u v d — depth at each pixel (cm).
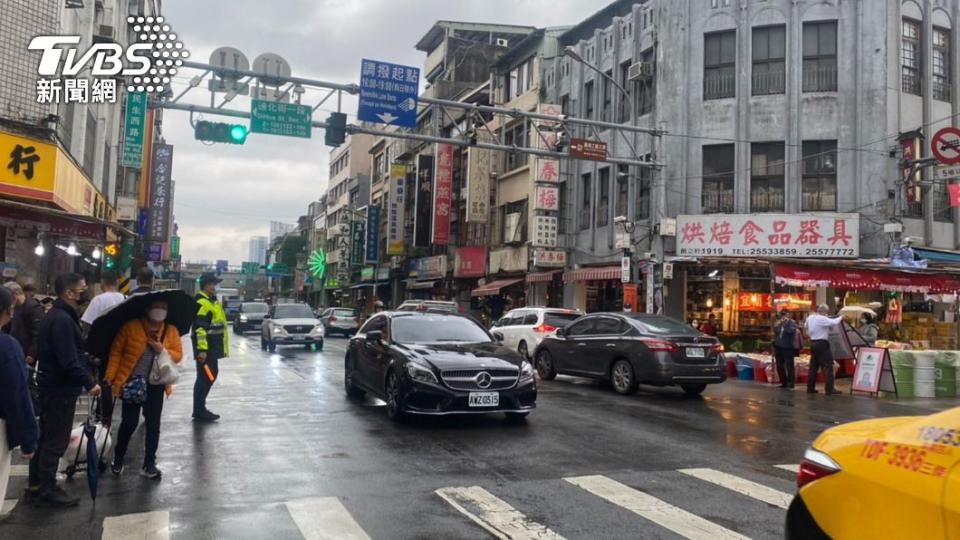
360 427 907
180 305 672
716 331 2175
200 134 1612
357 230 5341
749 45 2147
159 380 645
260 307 3625
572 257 2712
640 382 1287
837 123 2055
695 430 931
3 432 483
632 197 2339
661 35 2253
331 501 578
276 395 1198
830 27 2100
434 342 1018
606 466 712
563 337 1503
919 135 1934
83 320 815
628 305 2081
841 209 2030
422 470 685
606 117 2542
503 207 3291
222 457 734
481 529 511
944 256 1995
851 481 309
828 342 1420
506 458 741
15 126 1373
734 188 2128
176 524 518
